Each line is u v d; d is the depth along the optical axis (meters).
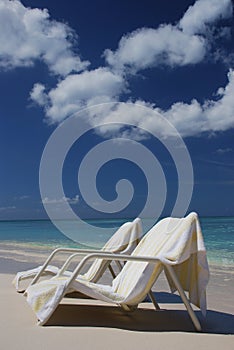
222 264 9.80
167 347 3.34
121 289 4.26
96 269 5.39
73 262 9.60
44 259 10.46
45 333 3.58
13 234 22.22
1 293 5.45
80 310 4.48
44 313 3.82
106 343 3.38
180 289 3.87
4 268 8.98
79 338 3.48
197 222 3.96
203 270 3.89
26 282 6.48
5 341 3.38
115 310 4.61
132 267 4.44
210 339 3.59
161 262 3.85
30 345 3.29
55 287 3.94
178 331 3.84
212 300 5.53
